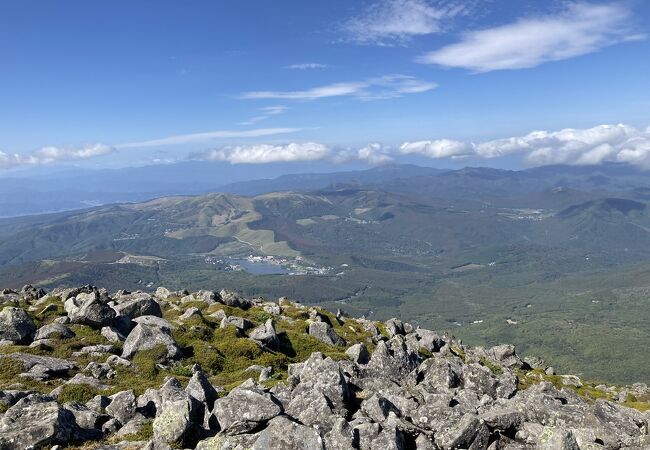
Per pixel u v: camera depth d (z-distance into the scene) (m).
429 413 24.89
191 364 47.34
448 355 71.81
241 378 45.03
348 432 22.12
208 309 73.38
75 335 49.72
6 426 24.61
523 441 24.00
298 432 21.62
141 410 29.69
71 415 26.56
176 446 24.17
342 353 56.84
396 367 38.06
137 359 45.31
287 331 64.06
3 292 82.25
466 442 23.00
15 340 47.28
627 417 26.45
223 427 25.20
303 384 28.33
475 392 32.03
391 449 21.19
